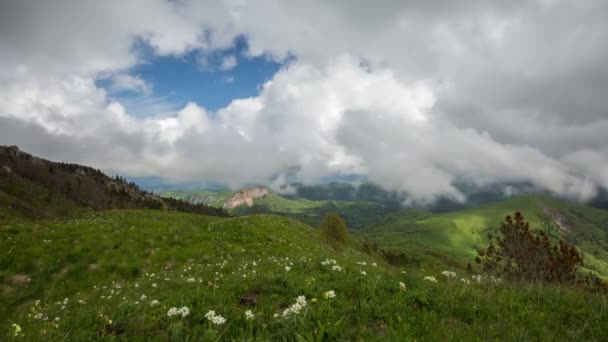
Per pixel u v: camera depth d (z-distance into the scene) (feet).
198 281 33.81
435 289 24.63
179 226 98.99
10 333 18.04
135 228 87.51
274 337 16.35
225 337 17.10
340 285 25.20
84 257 65.82
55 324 20.26
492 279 29.50
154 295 28.17
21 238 67.56
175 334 17.13
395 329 17.25
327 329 16.38
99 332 18.79
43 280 57.21
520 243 44.16
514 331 16.60
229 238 93.09
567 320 19.77
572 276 39.88
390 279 26.53
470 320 19.30
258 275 31.24
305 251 91.56
